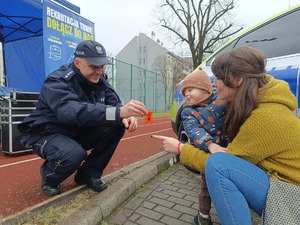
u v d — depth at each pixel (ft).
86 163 8.02
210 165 4.77
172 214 7.29
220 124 6.15
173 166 11.94
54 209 6.73
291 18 8.53
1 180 9.33
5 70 27.53
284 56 7.80
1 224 5.93
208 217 6.43
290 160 4.49
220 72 4.87
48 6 19.95
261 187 4.56
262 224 4.54
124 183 8.46
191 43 67.10
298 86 6.94
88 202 7.04
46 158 7.32
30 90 25.81
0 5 22.76
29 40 25.67
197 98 6.25
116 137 7.99
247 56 4.66
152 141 18.63
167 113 62.85
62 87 7.00
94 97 8.04
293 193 4.33
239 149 4.75
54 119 7.35
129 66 56.03
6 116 13.02
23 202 7.41
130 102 6.59
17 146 13.16
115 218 7.06
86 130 8.02
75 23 23.00
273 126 4.40
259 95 4.61
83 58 7.22
